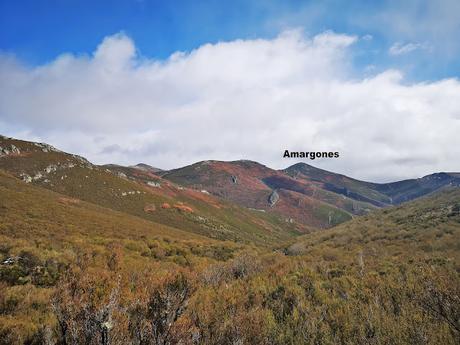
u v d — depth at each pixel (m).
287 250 37.16
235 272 16.98
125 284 8.84
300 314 8.86
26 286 10.12
